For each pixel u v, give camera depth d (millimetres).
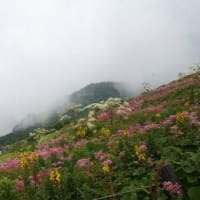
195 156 13500
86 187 13211
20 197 13312
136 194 12352
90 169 15289
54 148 21953
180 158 14188
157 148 15297
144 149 15391
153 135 17109
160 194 11953
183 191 12055
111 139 19484
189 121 17891
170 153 14680
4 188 13352
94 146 18875
